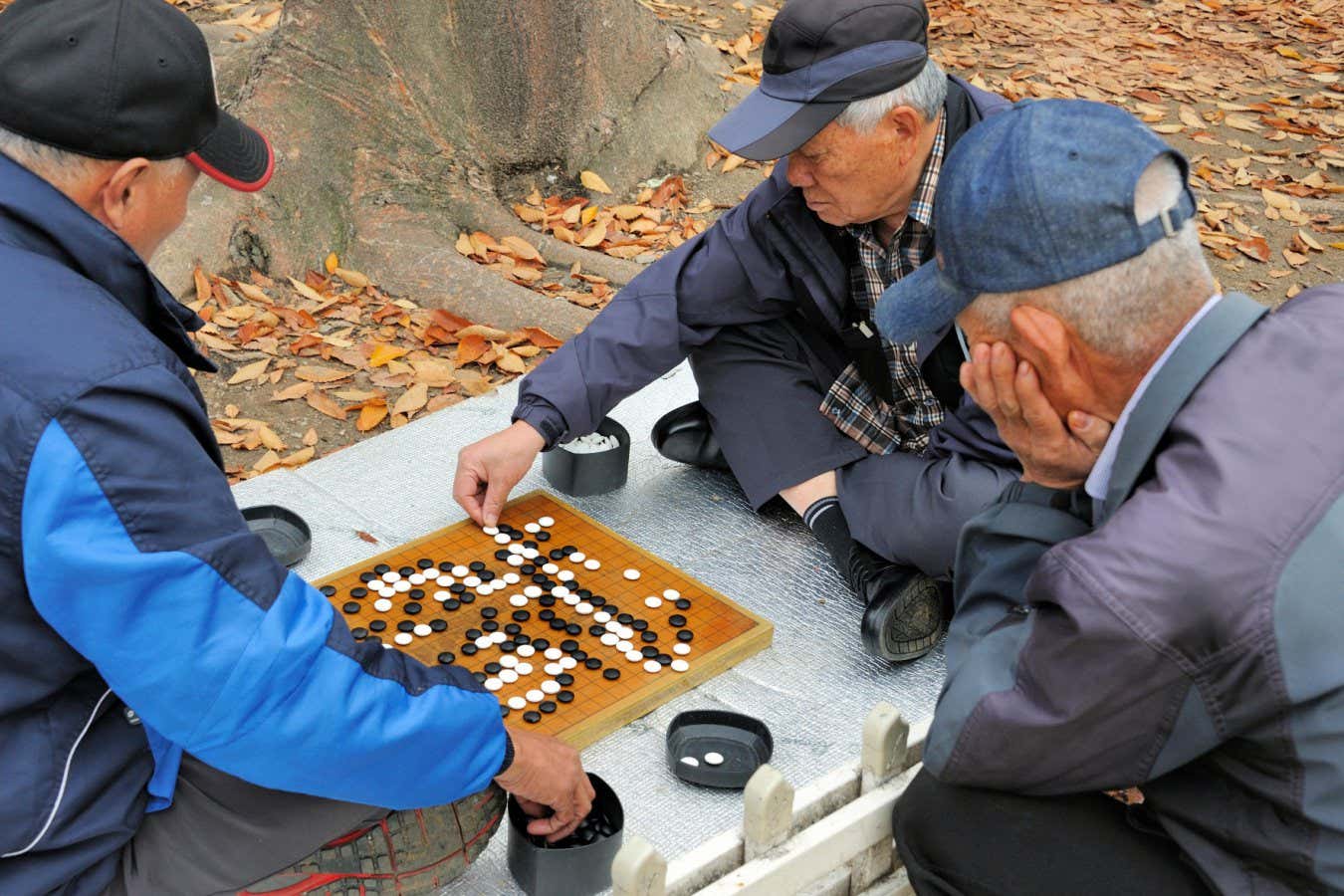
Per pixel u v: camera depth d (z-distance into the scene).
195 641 1.50
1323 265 5.34
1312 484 1.44
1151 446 1.55
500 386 3.72
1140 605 1.47
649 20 5.54
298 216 4.62
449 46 5.01
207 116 1.65
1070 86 6.90
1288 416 1.48
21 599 1.49
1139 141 1.50
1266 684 1.44
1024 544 1.85
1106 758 1.60
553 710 2.45
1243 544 1.43
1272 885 1.57
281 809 1.76
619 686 2.54
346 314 4.41
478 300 4.47
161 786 1.70
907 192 2.61
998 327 1.58
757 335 3.02
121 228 1.64
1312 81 7.21
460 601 2.71
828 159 2.53
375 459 3.35
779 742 2.50
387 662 1.69
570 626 2.67
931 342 2.65
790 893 1.92
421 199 4.84
